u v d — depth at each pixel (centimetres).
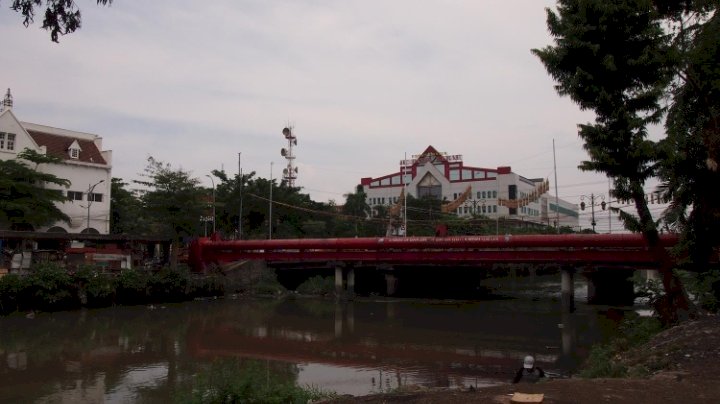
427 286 6019
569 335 3117
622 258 3894
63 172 5262
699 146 2106
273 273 5744
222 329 3375
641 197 2061
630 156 1970
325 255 5056
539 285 6838
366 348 2817
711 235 2098
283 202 6800
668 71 2020
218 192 6600
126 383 2036
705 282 2170
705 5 2081
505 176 12088
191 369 2278
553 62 2098
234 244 5259
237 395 1235
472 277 6394
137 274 4322
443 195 12606
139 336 3056
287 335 3195
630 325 2384
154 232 5925
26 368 2258
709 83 2048
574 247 4078
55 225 5119
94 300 4009
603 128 2031
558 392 1016
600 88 1998
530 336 3119
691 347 1459
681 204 2228
